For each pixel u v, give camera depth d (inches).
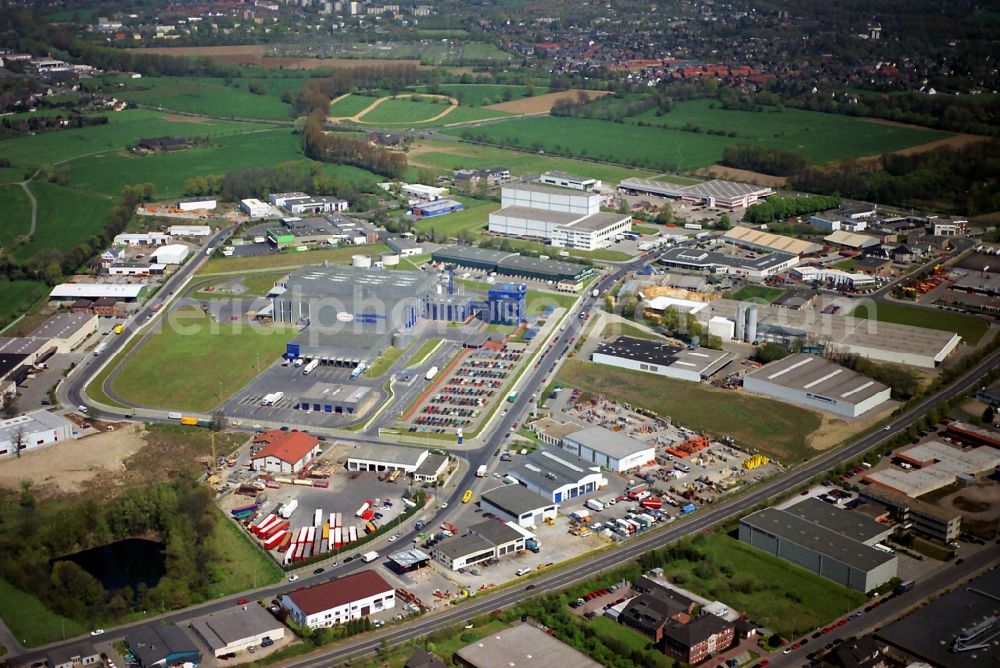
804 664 7721.5
